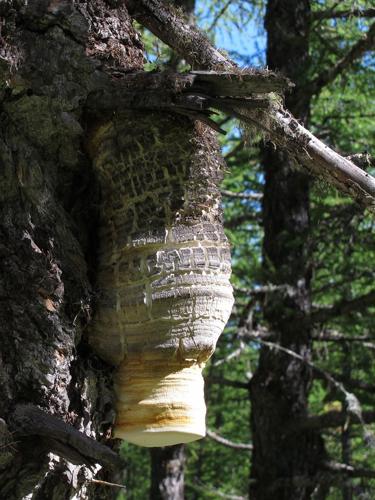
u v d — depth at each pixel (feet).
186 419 4.38
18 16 4.40
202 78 4.38
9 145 4.42
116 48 4.58
